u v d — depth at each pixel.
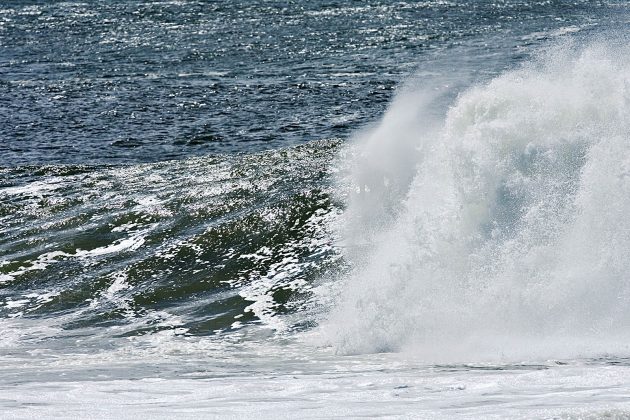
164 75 141.62
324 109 107.31
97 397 27.61
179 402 26.61
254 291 46.16
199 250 51.25
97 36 194.00
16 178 67.81
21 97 123.44
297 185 58.62
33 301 46.44
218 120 103.25
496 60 141.75
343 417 23.53
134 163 82.31
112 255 51.47
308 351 37.59
